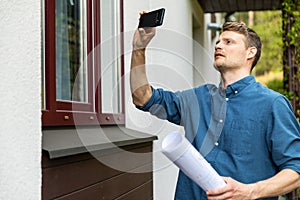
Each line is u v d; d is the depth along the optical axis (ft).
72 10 7.43
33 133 4.54
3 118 4.58
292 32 14.62
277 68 50.75
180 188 6.37
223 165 6.07
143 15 6.19
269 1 18.81
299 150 5.86
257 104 6.08
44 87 6.03
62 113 6.28
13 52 4.57
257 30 47.19
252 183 5.95
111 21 8.76
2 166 4.58
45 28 6.14
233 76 6.41
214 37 26.27
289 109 6.06
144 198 8.59
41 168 4.56
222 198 5.11
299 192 13.73
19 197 4.52
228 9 20.17
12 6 4.58
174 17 12.70
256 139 6.01
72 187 5.26
